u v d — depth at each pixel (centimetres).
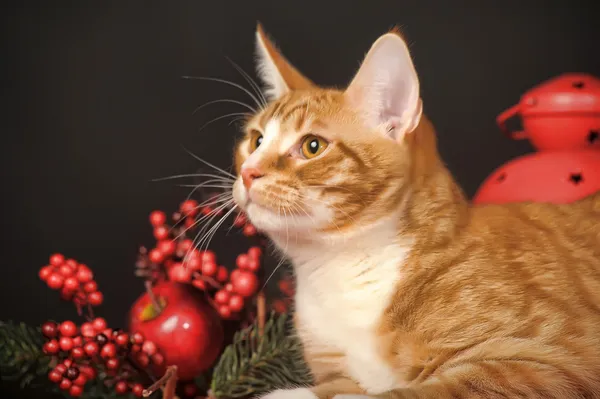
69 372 119
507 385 111
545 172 152
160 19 255
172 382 120
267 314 139
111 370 124
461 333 120
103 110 254
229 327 137
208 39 255
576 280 124
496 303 120
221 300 132
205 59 255
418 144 133
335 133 130
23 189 252
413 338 123
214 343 131
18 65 252
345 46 259
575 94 152
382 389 128
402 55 128
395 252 128
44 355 124
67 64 253
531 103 156
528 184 152
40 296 248
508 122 259
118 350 123
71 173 253
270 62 153
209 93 255
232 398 128
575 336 117
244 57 256
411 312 124
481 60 260
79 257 253
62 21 252
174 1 255
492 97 260
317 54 259
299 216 127
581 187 150
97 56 254
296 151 130
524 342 117
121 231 254
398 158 128
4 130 251
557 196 150
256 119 146
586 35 261
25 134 252
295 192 126
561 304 120
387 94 131
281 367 130
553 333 117
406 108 129
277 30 258
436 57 260
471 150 259
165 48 255
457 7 260
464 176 258
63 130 253
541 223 135
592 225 136
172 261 138
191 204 138
